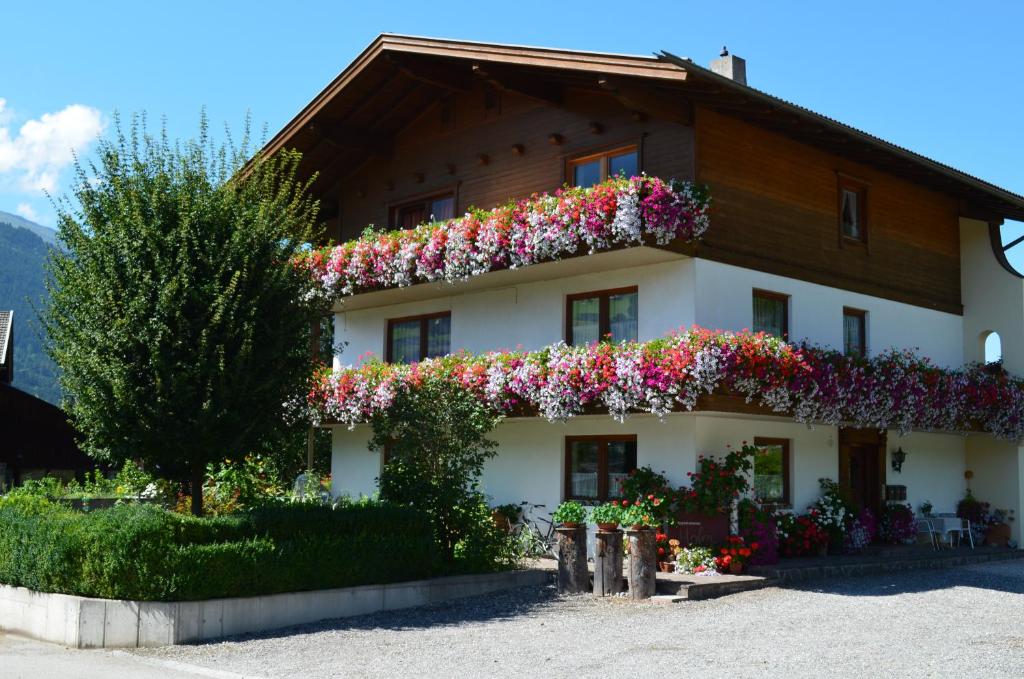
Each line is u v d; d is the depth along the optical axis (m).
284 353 13.73
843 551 18.83
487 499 19.73
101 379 12.66
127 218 13.20
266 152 22.52
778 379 15.51
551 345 17.97
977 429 20.95
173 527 11.55
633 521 13.97
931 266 22.36
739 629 11.42
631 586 13.77
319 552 12.56
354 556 12.98
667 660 9.72
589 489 18.23
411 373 18.81
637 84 16.06
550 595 14.16
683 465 16.56
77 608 11.05
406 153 22.44
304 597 12.34
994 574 17.41
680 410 15.34
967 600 13.89
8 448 32.12
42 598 11.70
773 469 18.23
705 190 16.09
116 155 13.90
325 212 25.06
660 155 17.23
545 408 16.45
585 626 11.76
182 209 13.37
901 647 10.34
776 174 18.36
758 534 16.27
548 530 18.58
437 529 14.98
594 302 18.31
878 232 20.86
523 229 17.14
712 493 15.76
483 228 17.86
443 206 21.62
